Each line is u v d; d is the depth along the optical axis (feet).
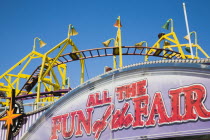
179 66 61.57
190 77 59.16
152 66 66.39
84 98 79.41
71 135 79.25
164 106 61.72
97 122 74.23
